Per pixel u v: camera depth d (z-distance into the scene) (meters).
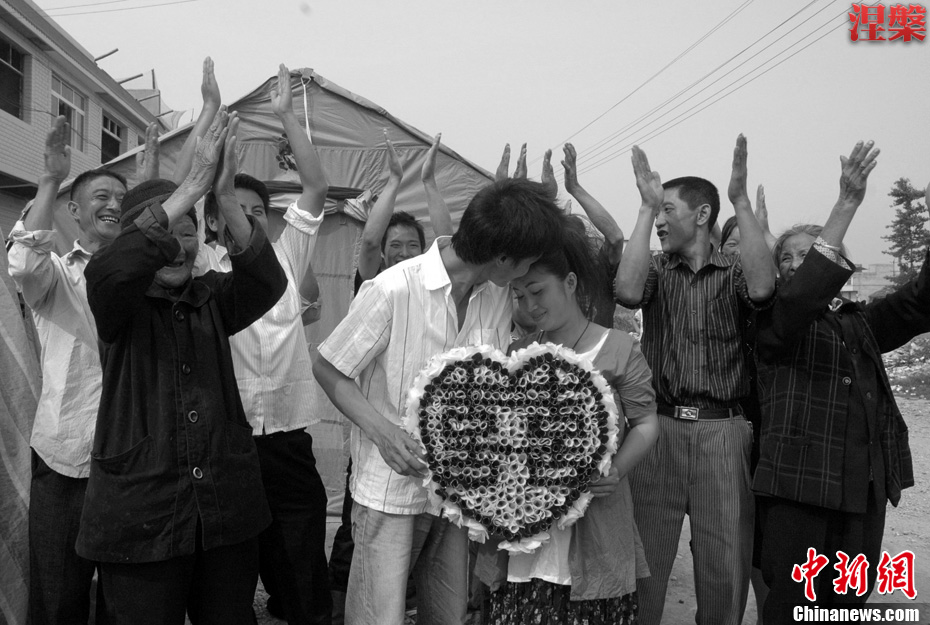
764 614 3.02
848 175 2.76
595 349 2.42
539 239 2.18
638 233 3.04
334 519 5.38
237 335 3.03
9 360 2.97
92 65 16.27
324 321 5.84
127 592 2.16
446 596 2.54
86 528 2.18
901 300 3.11
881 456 2.96
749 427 3.11
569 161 3.33
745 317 3.15
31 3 13.59
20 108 14.55
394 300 2.38
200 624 2.38
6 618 2.75
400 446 2.25
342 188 5.81
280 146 5.88
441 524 2.52
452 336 2.44
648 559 3.11
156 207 2.09
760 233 2.94
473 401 2.26
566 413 2.25
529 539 2.25
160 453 2.18
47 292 2.82
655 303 3.22
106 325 2.15
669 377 3.08
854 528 2.97
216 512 2.23
